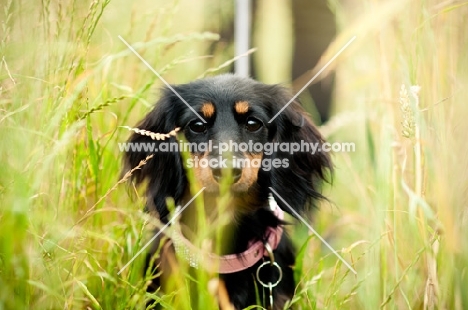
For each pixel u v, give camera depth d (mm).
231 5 3664
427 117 2055
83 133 2137
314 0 3529
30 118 1781
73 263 1831
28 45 1948
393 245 2029
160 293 2006
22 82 1931
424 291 1915
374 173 2195
